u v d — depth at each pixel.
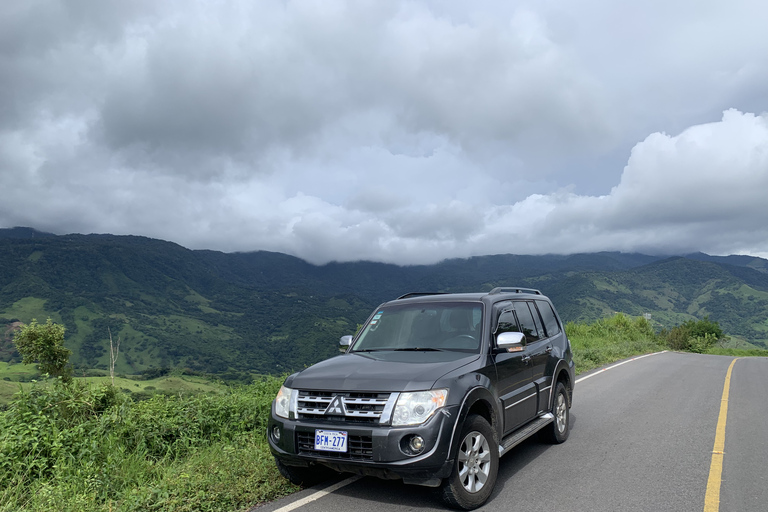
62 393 6.29
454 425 4.00
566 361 6.89
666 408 9.19
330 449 4.06
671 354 25.45
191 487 4.60
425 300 5.76
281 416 4.45
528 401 5.66
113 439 5.61
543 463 5.70
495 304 5.57
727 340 73.31
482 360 4.80
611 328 33.69
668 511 4.23
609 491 4.73
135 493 4.40
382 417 3.95
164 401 6.96
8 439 5.11
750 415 8.52
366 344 5.52
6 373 65.38
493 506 4.34
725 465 5.58
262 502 4.51
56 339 43.41
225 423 6.72
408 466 3.83
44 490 4.35
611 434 7.16
